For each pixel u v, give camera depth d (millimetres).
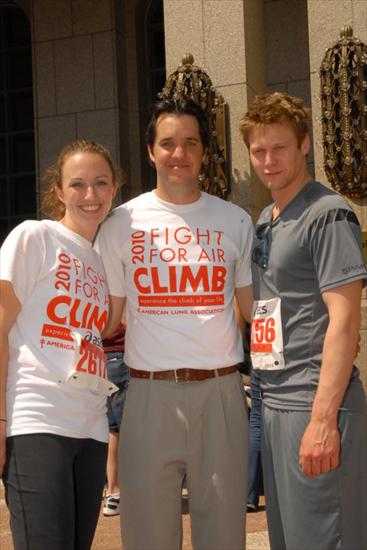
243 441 3408
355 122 6707
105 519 5645
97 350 3191
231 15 7406
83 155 3305
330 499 2951
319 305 3037
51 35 10953
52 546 2895
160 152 3428
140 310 3418
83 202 3268
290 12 9609
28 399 3012
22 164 11969
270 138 3105
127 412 3414
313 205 3049
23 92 11969
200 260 3410
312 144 8242
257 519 5434
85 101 10812
